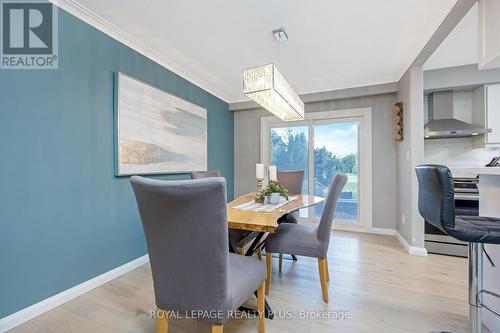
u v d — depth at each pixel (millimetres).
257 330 1490
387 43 2430
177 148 3072
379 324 1542
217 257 1041
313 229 2037
